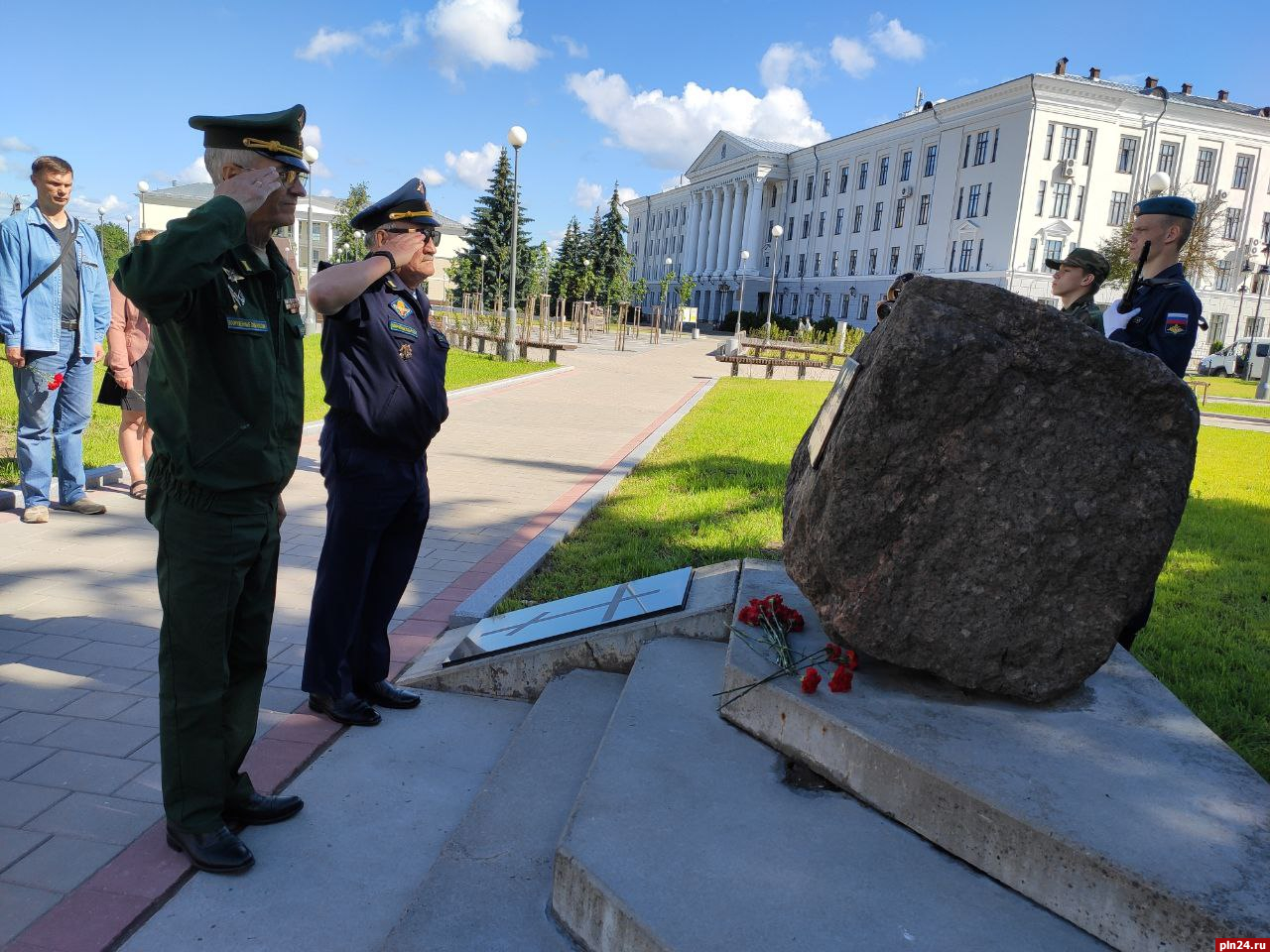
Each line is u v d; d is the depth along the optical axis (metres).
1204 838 2.07
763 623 3.27
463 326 33.81
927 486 2.66
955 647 2.72
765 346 31.14
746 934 1.94
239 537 2.47
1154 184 15.03
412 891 2.50
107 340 6.39
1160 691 2.96
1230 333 51.03
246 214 2.32
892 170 56.75
